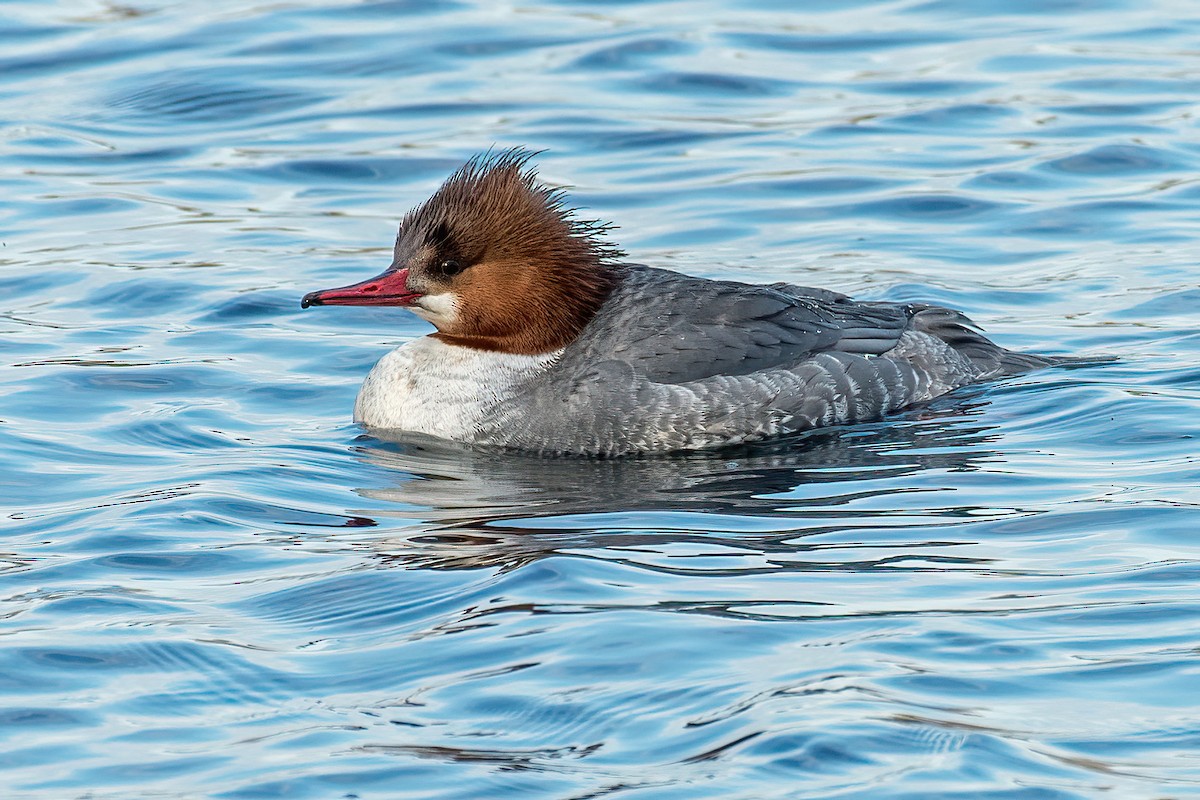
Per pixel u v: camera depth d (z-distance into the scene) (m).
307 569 10.50
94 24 24.92
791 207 19.12
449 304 13.97
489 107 21.88
